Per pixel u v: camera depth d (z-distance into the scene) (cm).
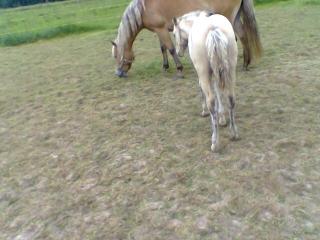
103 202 428
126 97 723
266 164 445
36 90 853
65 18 1819
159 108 649
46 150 570
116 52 791
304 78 688
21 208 446
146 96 712
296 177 419
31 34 1518
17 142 613
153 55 1007
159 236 365
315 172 425
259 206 382
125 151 524
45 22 1783
